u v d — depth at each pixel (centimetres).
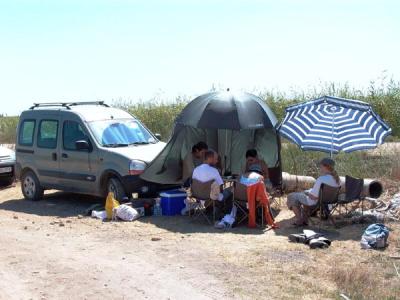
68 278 754
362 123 1056
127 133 1313
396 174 1345
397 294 683
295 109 1110
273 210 1184
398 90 2161
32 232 1043
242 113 1115
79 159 1281
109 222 1117
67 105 1386
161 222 1104
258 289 701
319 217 1083
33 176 1406
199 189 1073
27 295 694
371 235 895
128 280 742
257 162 1133
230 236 978
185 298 675
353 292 687
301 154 1534
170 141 1163
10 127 2844
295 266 792
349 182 1042
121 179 1197
